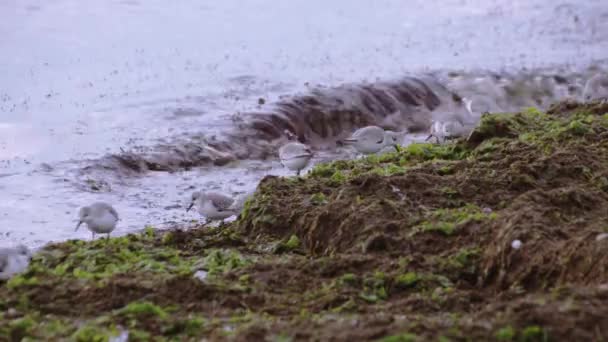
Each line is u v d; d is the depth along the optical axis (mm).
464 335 27953
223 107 75000
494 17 105562
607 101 62281
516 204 41219
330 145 74250
